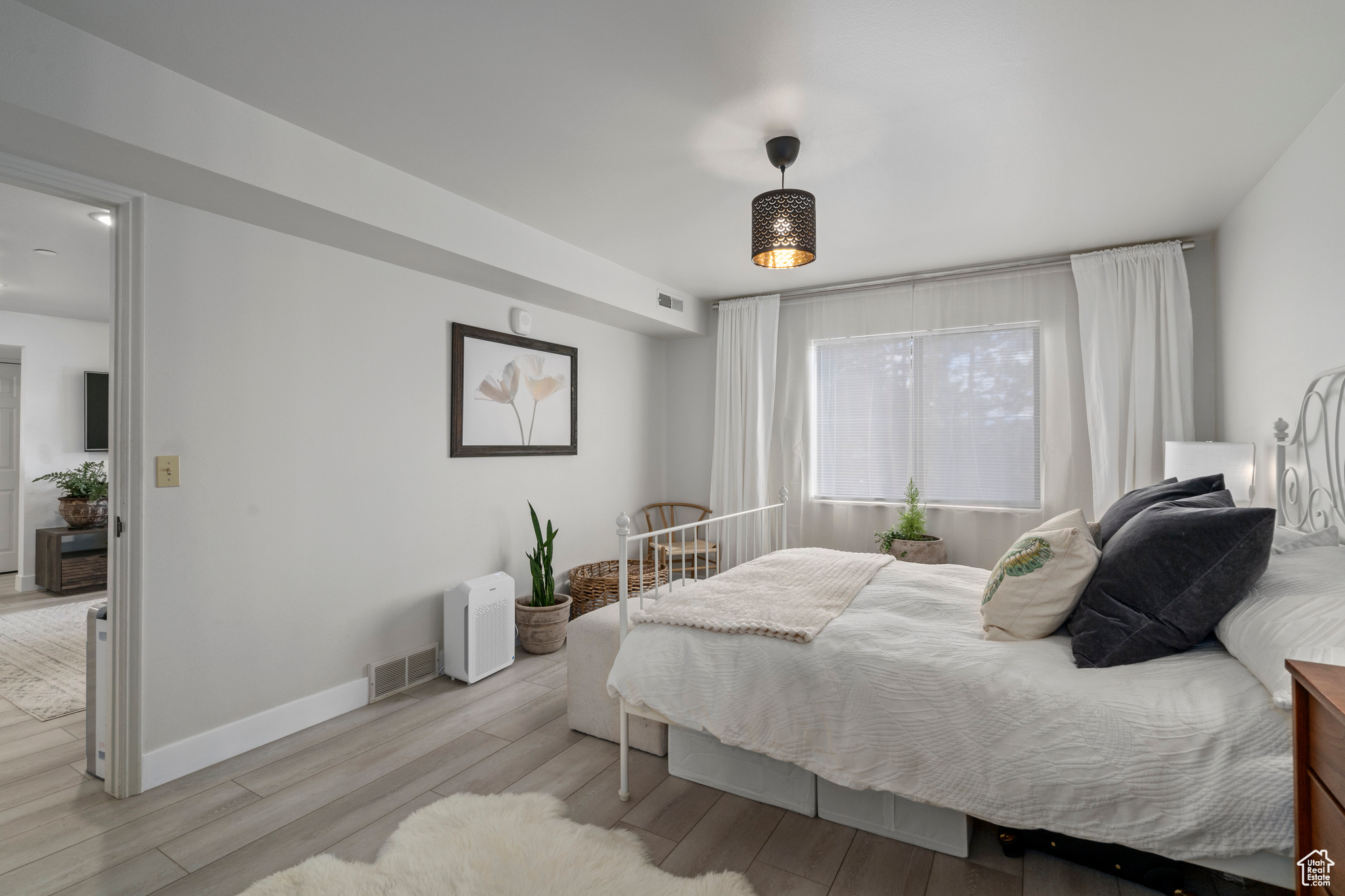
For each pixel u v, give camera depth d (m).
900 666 1.73
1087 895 1.66
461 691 3.10
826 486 4.40
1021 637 1.84
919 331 4.11
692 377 5.06
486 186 2.77
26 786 2.23
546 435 3.97
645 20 1.68
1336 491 2.05
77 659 3.55
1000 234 3.33
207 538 2.37
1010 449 3.86
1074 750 1.45
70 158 1.93
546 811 2.03
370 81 1.98
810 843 1.90
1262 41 1.76
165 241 2.25
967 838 1.81
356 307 2.89
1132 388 3.45
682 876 1.75
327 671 2.79
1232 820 1.28
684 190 2.80
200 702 2.36
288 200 2.25
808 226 2.27
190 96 1.97
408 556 3.15
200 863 1.81
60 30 1.70
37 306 4.84
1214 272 3.35
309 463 2.72
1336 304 2.06
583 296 3.66
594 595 3.83
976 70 1.90
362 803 2.12
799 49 1.81
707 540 4.34
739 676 1.93
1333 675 1.06
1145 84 1.97
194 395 2.33
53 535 4.96
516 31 1.73
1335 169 2.04
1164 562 1.63
